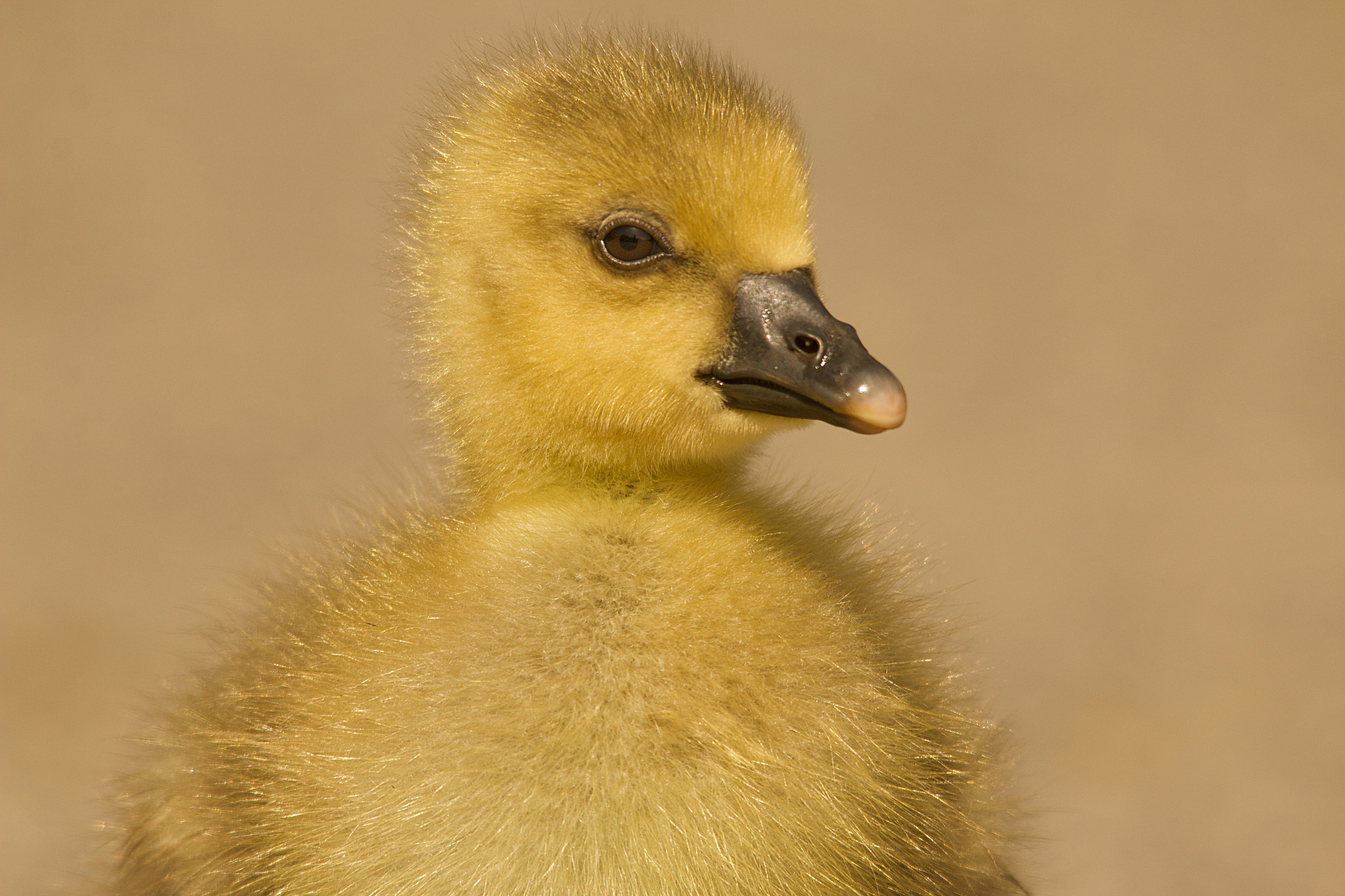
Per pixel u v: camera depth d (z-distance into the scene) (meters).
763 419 2.00
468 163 2.02
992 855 2.00
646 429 2.00
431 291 2.02
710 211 2.00
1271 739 2.16
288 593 2.01
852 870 1.99
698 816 1.98
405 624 1.99
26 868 2.09
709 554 2.00
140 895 2.01
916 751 2.00
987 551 2.66
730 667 1.99
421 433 2.02
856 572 2.01
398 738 1.99
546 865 1.98
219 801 1.99
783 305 2.00
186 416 3.10
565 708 1.98
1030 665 2.29
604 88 2.01
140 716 2.07
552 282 2.01
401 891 1.98
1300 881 2.11
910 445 3.05
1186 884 2.11
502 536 2.00
